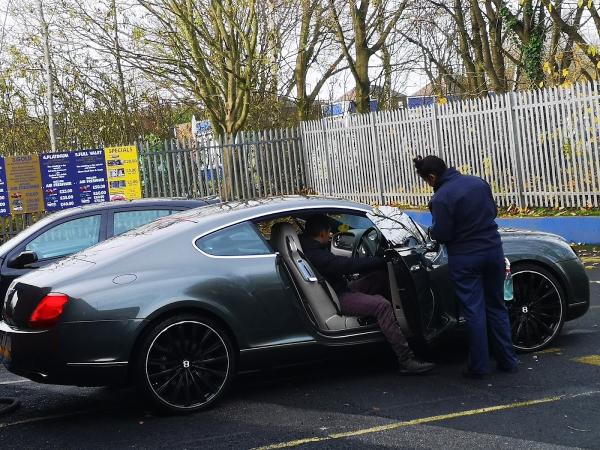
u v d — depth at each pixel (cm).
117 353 560
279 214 628
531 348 686
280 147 2117
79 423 584
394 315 627
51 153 1712
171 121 2516
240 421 557
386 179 1875
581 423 505
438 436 499
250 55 2011
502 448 471
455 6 2416
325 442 503
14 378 749
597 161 1343
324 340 615
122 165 1756
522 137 1495
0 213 1689
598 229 1303
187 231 604
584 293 696
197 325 580
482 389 594
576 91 1374
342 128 1997
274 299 601
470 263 611
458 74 2623
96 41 2039
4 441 553
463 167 1642
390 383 627
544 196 1460
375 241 677
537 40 2025
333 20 2353
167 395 577
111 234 862
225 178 2028
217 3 1988
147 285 573
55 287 568
